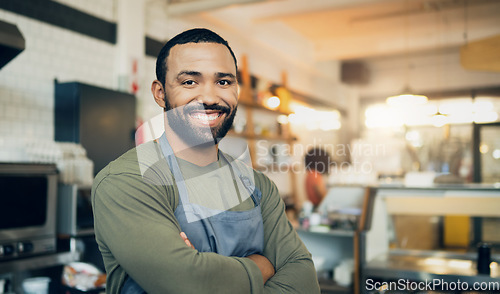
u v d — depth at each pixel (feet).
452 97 31.04
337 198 13.21
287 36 24.35
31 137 11.79
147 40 15.78
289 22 23.95
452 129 30.66
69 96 12.05
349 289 10.97
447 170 29.76
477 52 19.35
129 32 14.64
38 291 8.51
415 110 25.90
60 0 12.63
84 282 8.25
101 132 12.53
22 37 8.61
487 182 28.66
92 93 12.31
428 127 31.27
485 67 19.26
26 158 11.47
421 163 30.60
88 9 13.57
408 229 14.37
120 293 2.91
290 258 3.43
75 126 11.93
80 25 13.26
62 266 9.70
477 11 22.41
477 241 26.50
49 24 12.30
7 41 8.34
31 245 8.91
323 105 28.86
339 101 32.48
